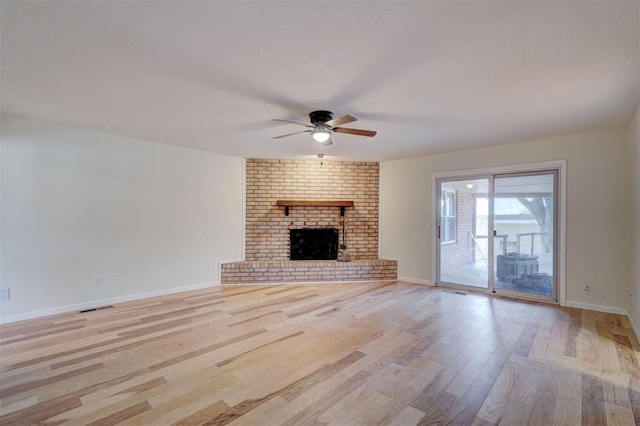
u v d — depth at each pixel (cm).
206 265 519
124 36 186
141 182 443
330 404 197
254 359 257
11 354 264
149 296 451
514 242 460
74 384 218
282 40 190
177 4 156
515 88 258
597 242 389
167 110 316
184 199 491
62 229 376
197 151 507
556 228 423
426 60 212
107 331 317
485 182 486
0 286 336
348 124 356
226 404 197
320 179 596
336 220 601
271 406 195
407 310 391
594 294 392
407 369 241
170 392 209
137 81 249
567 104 294
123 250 426
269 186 582
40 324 336
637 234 318
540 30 177
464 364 249
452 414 187
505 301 433
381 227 604
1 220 337
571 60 211
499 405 196
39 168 359
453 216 521
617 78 238
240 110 314
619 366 246
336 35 184
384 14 164
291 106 300
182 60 215
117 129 391
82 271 391
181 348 277
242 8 160
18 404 195
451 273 523
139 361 253
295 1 154
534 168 434
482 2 154
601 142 385
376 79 242
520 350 275
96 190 402
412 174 564
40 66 225
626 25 171
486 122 349
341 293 476
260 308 397
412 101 286
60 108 314
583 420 182
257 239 580
